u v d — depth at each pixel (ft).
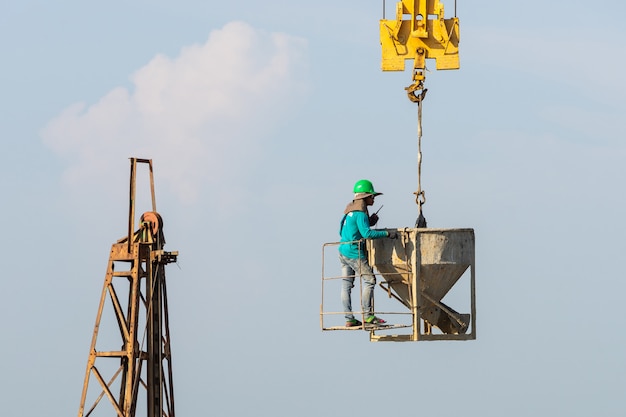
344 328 152.05
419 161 154.71
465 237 150.20
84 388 219.00
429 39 157.38
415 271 148.77
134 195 222.28
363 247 151.53
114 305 219.82
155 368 220.64
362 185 151.84
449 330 155.94
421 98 156.87
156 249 222.28
